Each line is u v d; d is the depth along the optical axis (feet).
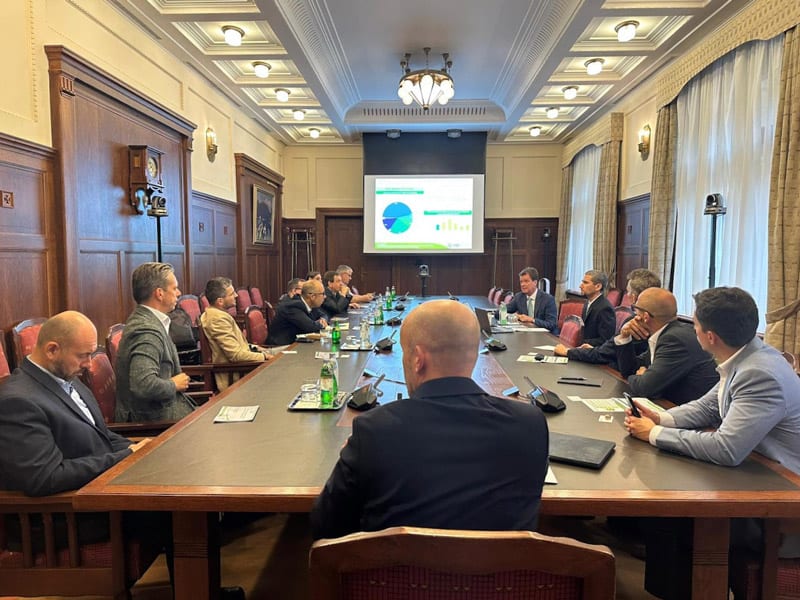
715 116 15.12
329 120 25.34
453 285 30.07
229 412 6.09
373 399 6.26
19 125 10.46
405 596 2.49
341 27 16.11
